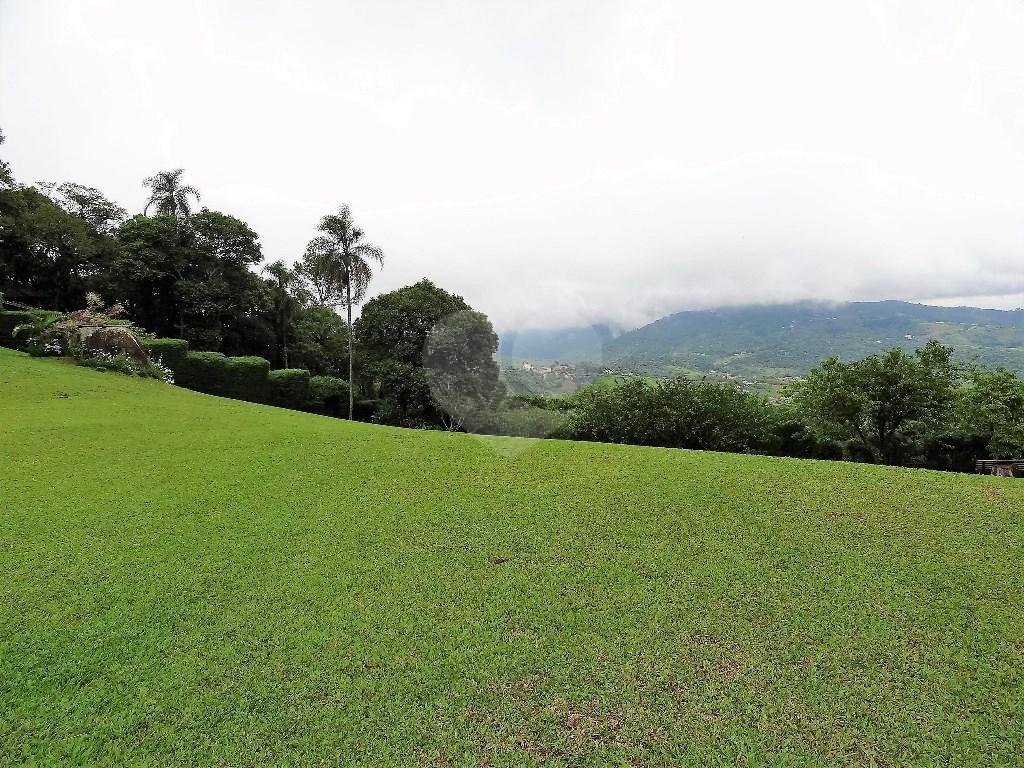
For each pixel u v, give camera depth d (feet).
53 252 98.22
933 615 16.65
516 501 25.36
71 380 53.72
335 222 89.35
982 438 55.06
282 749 11.60
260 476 28.63
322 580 18.31
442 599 17.31
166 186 107.86
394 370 85.40
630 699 13.12
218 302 106.01
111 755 11.44
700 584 18.28
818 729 12.28
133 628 15.58
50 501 24.44
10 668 13.89
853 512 23.95
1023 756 11.64
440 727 12.21
